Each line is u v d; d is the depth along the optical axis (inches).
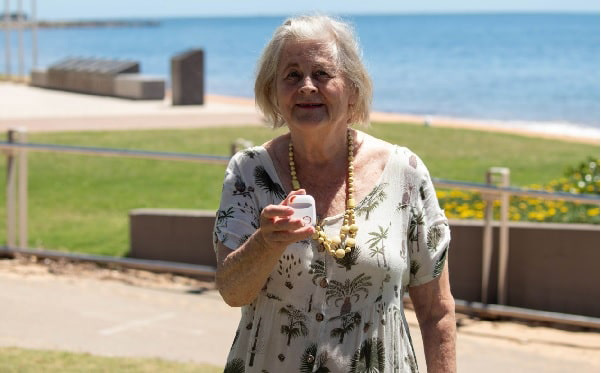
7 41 1843.0
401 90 1868.8
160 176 572.7
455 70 2434.8
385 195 118.0
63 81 1397.6
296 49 115.0
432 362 118.9
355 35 117.7
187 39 5388.8
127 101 1204.5
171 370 222.8
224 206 119.1
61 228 427.5
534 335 272.1
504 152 728.3
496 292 297.1
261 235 106.7
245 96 1716.3
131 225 345.1
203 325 271.4
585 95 1727.4
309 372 113.6
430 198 120.7
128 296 301.3
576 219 349.7
